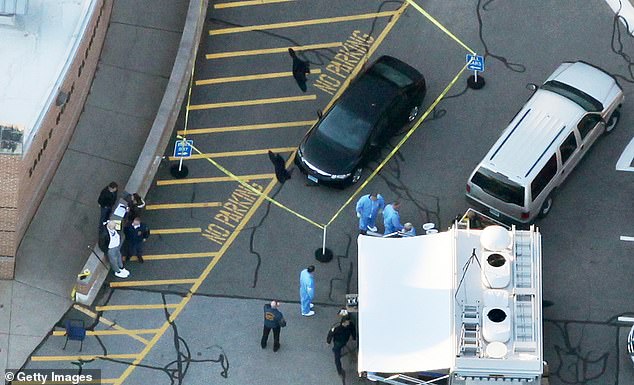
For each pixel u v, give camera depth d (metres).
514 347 117.00
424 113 139.12
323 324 126.94
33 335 124.88
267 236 131.75
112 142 135.88
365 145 133.38
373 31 144.75
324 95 140.62
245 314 127.19
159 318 126.75
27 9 129.12
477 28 144.62
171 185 134.38
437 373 119.38
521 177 128.50
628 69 141.75
